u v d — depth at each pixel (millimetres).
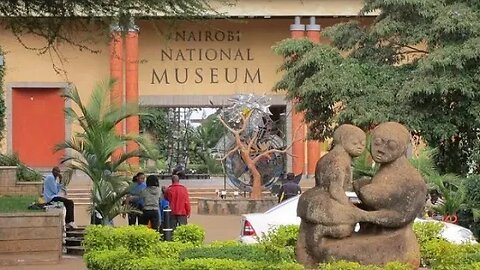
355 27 31172
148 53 49844
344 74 28703
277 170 40344
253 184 38844
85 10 21859
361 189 11438
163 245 14516
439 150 29062
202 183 48188
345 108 28500
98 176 23484
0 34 48156
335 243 11414
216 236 28609
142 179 24953
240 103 39500
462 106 27969
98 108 23672
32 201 31656
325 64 29438
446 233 18281
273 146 40469
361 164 21219
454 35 28500
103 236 14938
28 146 48844
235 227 32188
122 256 13891
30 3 21766
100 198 23359
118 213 23500
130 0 20922
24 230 22516
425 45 34938
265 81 50250
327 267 10828
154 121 53062
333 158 11453
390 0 29141
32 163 48781
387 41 31125
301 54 30828
